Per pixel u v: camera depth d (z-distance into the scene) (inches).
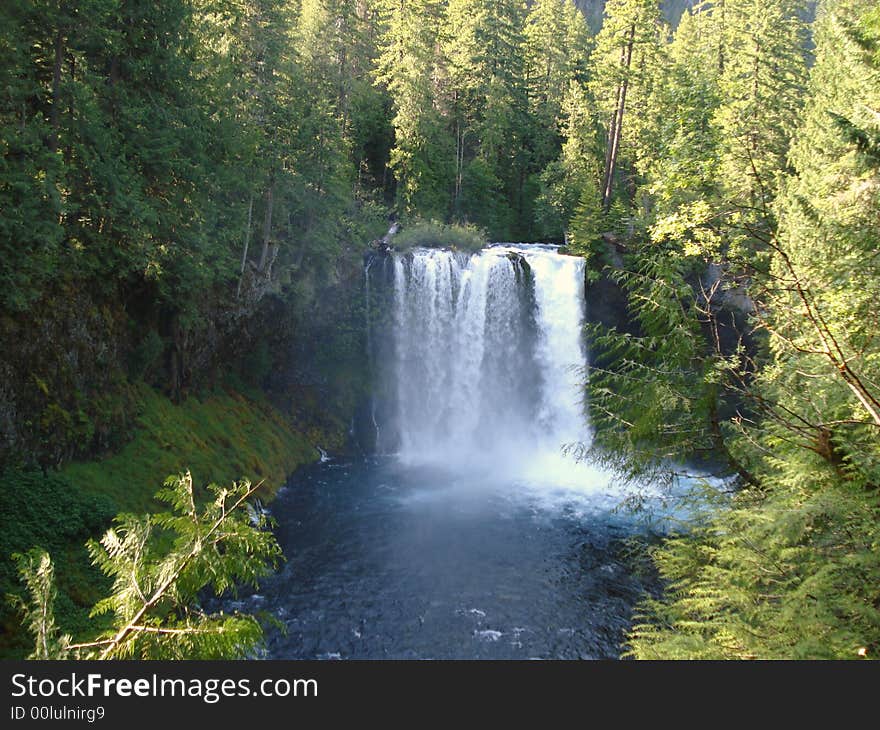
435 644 725.3
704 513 418.0
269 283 1283.2
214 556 220.8
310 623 756.0
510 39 2126.0
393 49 1879.9
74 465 813.2
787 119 1354.6
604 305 1536.7
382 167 2018.9
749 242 548.4
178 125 966.4
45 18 776.9
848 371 313.4
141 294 1007.0
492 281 1510.8
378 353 1493.6
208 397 1192.8
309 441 1386.6
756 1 1430.9
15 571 616.4
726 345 1296.8
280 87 1227.9
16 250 707.4
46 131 731.4
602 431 441.4
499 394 1526.8
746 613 333.1
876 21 496.7
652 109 1576.0
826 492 329.1
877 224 356.5
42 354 783.7
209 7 1115.3
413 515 1079.0
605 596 835.4
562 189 1871.3
